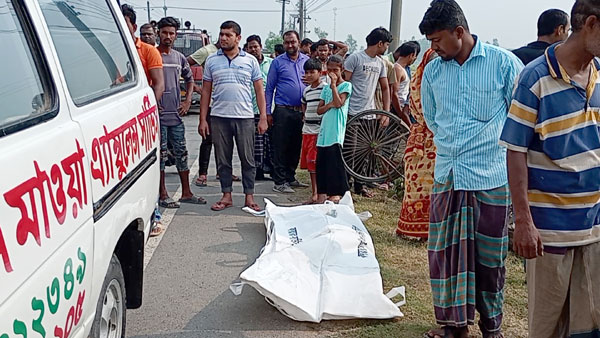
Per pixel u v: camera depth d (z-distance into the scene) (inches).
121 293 112.7
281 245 165.5
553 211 99.9
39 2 88.1
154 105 144.9
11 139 65.7
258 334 137.5
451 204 124.0
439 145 126.1
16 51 74.9
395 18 413.4
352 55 269.0
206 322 143.9
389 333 137.6
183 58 261.0
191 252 194.2
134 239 121.7
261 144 303.6
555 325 105.9
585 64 95.8
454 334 131.2
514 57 121.5
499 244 122.3
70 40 98.7
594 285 100.8
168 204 246.5
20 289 62.4
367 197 274.2
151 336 136.3
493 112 119.9
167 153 267.4
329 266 153.2
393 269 179.0
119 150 104.9
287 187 282.5
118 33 135.6
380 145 269.7
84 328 86.1
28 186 65.2
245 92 234.4
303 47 366.0
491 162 120.4
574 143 97.6
